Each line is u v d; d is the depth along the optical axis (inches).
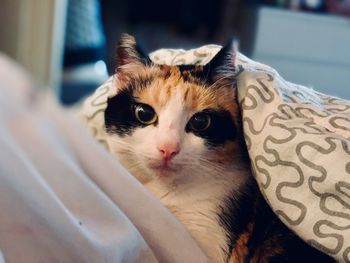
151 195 25.5
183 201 26.5
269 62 54.1
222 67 26.4
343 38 54.1
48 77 83.7
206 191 26.3
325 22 54.5
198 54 29.2
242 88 25.5
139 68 27.9
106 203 24.8
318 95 27.0
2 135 48.0
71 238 22.0
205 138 25.9
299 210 21.7
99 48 85.8
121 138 27.5
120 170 27.1
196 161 25.8
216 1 82.1
